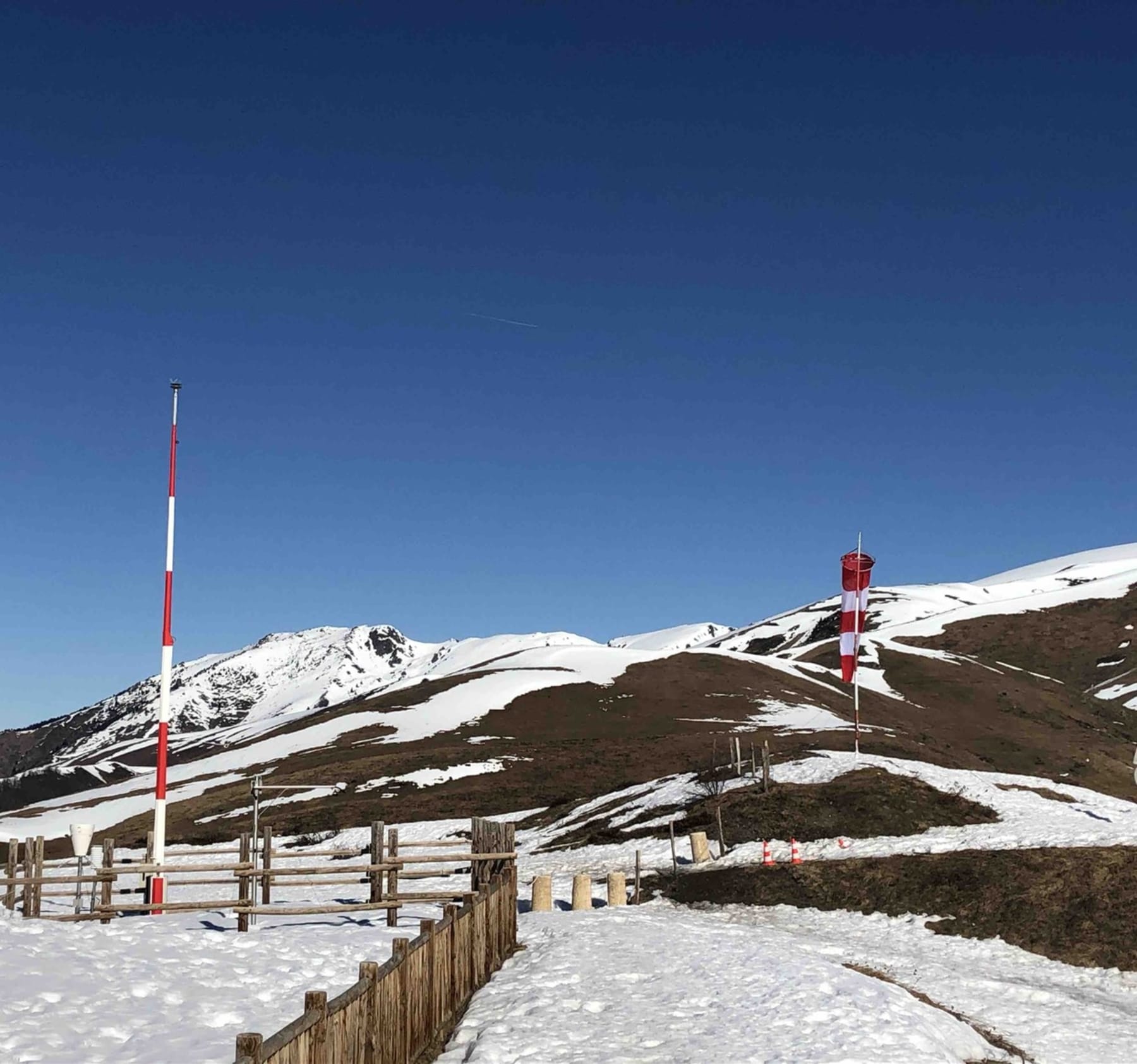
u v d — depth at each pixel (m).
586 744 92.50
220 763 110.38
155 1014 15.17
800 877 37.44
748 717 100.56
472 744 97.94
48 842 78.88
